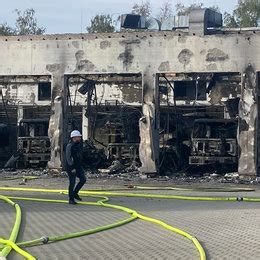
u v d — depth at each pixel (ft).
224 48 88.58
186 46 90.33
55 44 96.32
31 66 97.30
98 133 120.26
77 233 37.86
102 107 137.28
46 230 39.70
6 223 42.73
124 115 114.73
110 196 65.51
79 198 57.62
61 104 95.81
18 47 97.86
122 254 31.99
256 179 86.28
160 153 105.70
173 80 138.41
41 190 69.62
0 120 143.84
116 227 41.57
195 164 103.86
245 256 31.68
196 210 51.80
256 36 87.15
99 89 147.13
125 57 93.09
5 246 33.01
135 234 38.65
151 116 91.71
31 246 34.04
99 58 94.27
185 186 78.84
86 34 94.79
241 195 67.72
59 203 57.11
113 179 88.74
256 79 87.15
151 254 32.04
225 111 118.01
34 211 50.11
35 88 156.15
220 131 104.42
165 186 78.38
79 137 56.49
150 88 91.97
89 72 94.68
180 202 59.57
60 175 93.91
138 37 92.48
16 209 49.21
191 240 36.06
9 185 77.87
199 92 139.54
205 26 90.99
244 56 87.66
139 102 145.28
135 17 141.08
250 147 86.74
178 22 141.08
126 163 110.11
